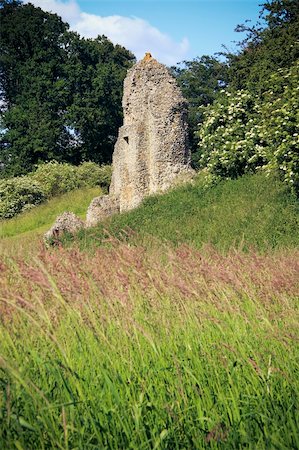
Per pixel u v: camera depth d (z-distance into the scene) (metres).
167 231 19.98
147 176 29.20
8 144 62.00
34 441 3.65
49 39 62.84
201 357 5.05
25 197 42.62
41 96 60.22
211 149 25.34
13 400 3.83
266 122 20.53
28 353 4.50
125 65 73.00
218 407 4.22
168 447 3.80
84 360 4.73
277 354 4.88
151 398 4.14
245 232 17.72
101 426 3.76
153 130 28.84
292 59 29.95
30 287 5.17
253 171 23.77
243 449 3.65
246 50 40.06
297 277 6.59
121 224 22.92
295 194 19.73
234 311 5.76
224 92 26.00
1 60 63.16
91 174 46.84
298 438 3.63
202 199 23.12
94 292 5.56
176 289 6.06
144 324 5.59
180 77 60.78
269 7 34.94
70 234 22.06
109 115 62.31
